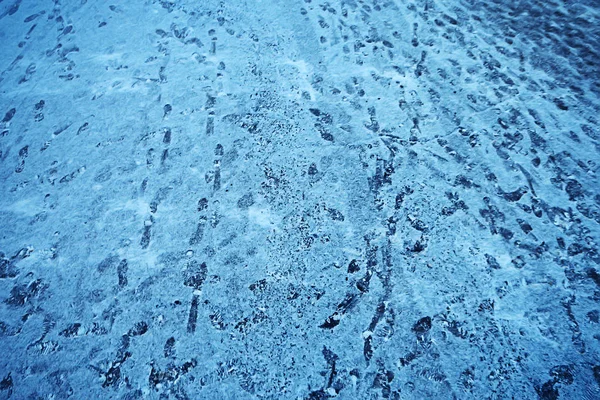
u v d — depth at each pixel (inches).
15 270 59.4
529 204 59.4
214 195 65.4
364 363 49.1
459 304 52.2
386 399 46.6
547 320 49.8
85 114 78.0
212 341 51.8
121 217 64.0
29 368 50.8
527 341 48.7
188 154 70.8
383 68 80.4
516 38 81.7
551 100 71.0
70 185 68.4
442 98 74.3
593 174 61.2
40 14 99.3
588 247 54.5
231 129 73.5
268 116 75.0
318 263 57.3
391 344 50.1
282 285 55.7
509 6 87.8
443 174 64.4
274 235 60.3
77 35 93.1
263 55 85.3
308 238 59.7
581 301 50.6
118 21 95.6
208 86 80.5
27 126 77.0
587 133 65.9
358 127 72.0
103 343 52.3
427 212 60.6
